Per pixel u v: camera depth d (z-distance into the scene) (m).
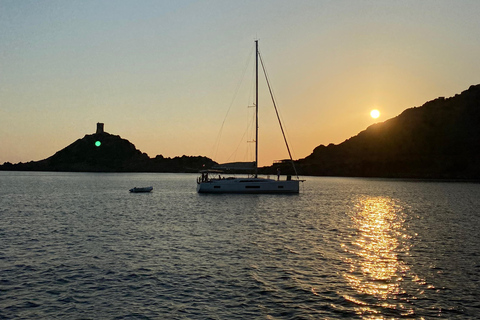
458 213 46.44
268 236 29.22
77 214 42.47
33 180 154.88
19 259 21.94
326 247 25.55
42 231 31.03
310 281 18.47
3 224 34.75
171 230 31.81
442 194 83.88
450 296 16.69
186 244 26.19
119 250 24.34
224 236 29.12
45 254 23.17
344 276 19.25
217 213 43.12
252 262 21.59
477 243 27.25
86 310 15.06
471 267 20.97
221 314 14.80
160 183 133.88
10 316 14.49
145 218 39.16
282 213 43.50
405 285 18.00
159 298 16.27
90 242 26.75
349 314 14.90
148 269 20.17
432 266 21.14
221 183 65.50
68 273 19.38
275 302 15.96
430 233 31.34
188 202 55.78
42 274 19.20
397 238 29.02
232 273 19.56
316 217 40.75
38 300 15.97
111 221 37.00
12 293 16.67
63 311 14.96
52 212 44.38
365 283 18.25
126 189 92.75
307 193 82.94
